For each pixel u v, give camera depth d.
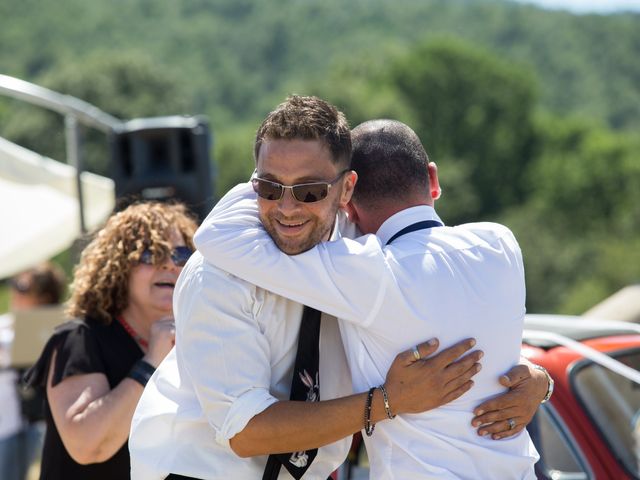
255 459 4.56
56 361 5.73
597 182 114.88
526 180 117.19
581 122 125.81
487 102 119.00
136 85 94.69
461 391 4.36
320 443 4.28
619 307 11.28
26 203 16.05
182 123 11.26
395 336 4.39
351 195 4.69
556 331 7.42
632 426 6.79
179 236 6.08
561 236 99.81
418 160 4.75
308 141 4.31
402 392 4.29
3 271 15.91
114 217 6.10
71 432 5.43
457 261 4.50
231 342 4.29
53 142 74.81
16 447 11.66
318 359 4.56
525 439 4.62
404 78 119.38
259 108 190.12
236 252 4.32
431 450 4.39
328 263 4.34
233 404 4.25
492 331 4.48
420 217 4.70
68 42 182.62
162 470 4.52
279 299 4.45
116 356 5.82
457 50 120.69
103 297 5.89
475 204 110.12
